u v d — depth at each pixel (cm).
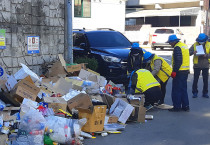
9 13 1080
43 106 852
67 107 911
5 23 1064
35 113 723
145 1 5556
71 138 748
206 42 1312
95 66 1402
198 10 5097
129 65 1143
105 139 826
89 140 816
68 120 789
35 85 928
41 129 716
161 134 870
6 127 718
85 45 1523
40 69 1245
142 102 1017
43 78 1127
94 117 842
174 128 924
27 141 706
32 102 830
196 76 1328
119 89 1195
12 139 706
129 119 985
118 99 973
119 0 3884
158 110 1135
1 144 692
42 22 1243
